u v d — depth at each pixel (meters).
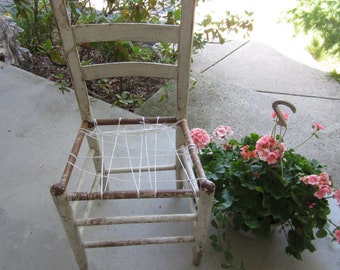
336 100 2.04
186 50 0.98
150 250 1.22
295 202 1.09
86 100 1.09
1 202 1.38
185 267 1.17
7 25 2.03
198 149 1.22
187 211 1.36
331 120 1.88
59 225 1.30
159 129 1.16
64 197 0.87
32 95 1.96
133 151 1.62
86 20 1.68
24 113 1.84
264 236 1.12
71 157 0.99
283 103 1.02
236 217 1.17
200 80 2.19
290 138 1.76
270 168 1.11
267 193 1.10
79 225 0.95
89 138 1.16
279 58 2.44
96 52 2.21
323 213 1.10
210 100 2.02
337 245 1.24
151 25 0.95
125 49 1.80
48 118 1.82
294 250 1.10
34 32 2.29
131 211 1.36
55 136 1.71
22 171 1.52
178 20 1.67
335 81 2.21
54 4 0.89
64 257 1.19
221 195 1.14
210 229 1.29
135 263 1.18
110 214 1.35
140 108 1.95
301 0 3.07
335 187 1.50
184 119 1.15
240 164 1.14
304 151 1.68
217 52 2.51
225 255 1.17
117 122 1.15
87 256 1.19
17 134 1.71
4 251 1.21
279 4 3.14
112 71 1.05
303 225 1.10
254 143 1.27
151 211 1.36
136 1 1.65
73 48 0.97
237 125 1.84
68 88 2.03
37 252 1.21
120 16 1.76
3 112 1.84
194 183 0.98
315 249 1.11
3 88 2.00
